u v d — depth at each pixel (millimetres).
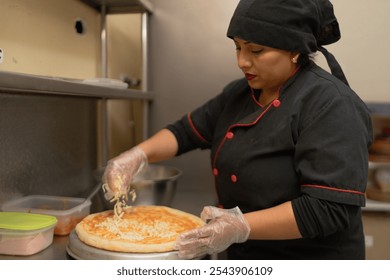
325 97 922
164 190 1350
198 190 1880
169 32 1825
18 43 1107
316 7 945
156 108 1885
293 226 877
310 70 1028
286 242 1027
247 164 1023
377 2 1746
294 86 1008
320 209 856
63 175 1421
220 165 1107
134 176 1272
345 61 1812
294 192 972
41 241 1009
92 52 1619
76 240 1001
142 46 1791
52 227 1043
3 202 1101
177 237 967
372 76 1801
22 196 1184
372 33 1772
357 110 926
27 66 1156
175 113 1870
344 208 867
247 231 908
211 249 935
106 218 1163
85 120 1575
